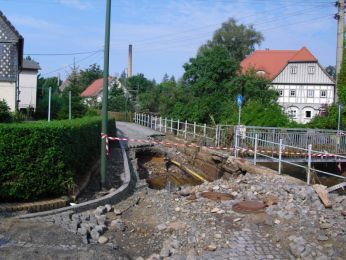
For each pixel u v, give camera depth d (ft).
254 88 110.42
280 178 45.32
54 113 141.08
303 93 200.03
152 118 135.95
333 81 196.75
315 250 25.55
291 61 200.23
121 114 190.29
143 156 82.89
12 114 83.87
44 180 34.19
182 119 110.63
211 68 117.70
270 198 36.55
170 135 104.32
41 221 29.37
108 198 36.88
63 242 25.90
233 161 58.75
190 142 82.23
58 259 23.38
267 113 82.99
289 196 36.94
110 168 54.49
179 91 128.57
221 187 43.24
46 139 34.17
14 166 33.01
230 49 229.04
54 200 34.24
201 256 25.13
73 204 34.76
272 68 210.79
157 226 30.89
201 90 118.62
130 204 37.58
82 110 140.36
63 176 35.65
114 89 219.82
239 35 226.58
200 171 69.41
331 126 88.43
